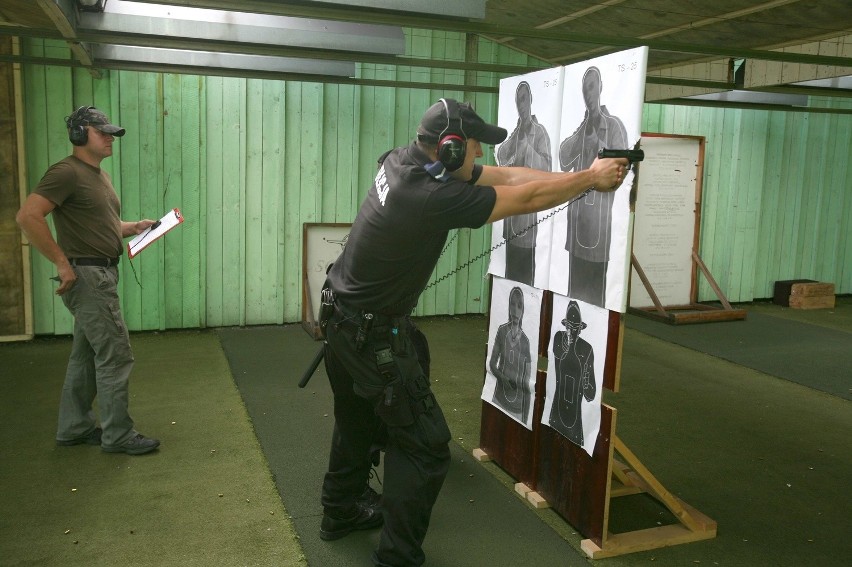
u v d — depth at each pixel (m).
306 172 6.07
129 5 3.47
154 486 3.05
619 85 2.40
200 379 4.59
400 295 2.27
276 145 5.92
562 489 2.81
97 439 3.50
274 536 2.67
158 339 5.60
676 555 2.61
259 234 6.00
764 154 7.75
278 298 6.15
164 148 5.61
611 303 2.46
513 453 3.17
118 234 3.32
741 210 7.76
